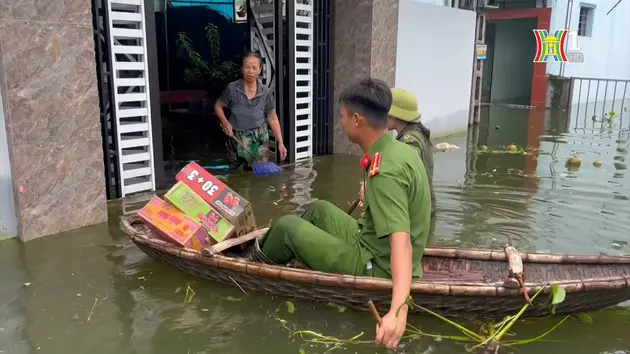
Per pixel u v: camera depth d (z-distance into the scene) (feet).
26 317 10.27
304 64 23.25
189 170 12.71
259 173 20.97
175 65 36.17
